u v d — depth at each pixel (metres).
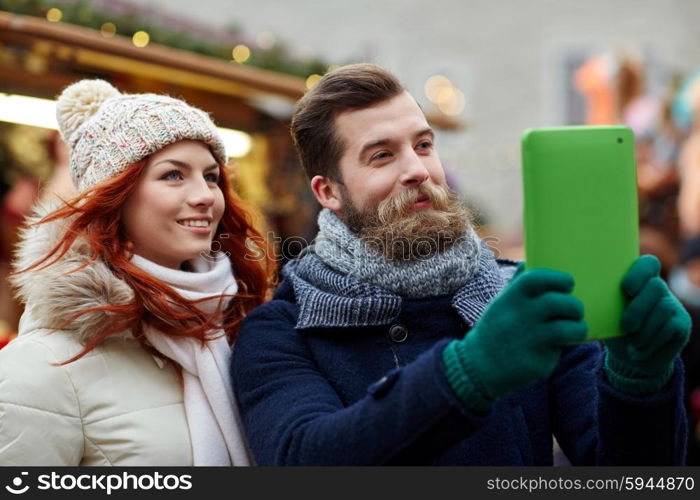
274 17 14.66
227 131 5.75
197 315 2.95
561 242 2.16
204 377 2.91
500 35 14.69
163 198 2.91
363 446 2.25
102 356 2.90
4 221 5.46
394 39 14.74
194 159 2.96
